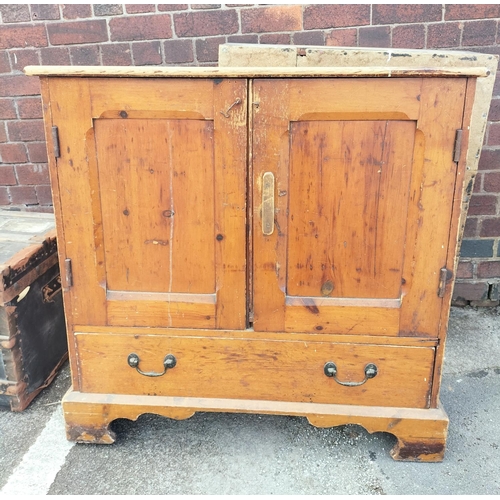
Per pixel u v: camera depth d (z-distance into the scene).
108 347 1.50
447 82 1.21
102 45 2.10
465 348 2.12
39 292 1.82
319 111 1.25
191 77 1.24
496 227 2.27
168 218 1.38
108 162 1.34
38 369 1.84
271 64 1.62
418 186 1.30
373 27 2.02
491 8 1.96
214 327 1.46
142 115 1.28
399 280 1.39
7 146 2.29
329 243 1.37
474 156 1.79
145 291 1.45
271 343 1.46
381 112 1.24
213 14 2.04
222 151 1.30
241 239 1.37
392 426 1.49
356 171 1.30
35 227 1.95
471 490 1.44
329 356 1.46
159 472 1.52
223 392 1.52
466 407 1.79
